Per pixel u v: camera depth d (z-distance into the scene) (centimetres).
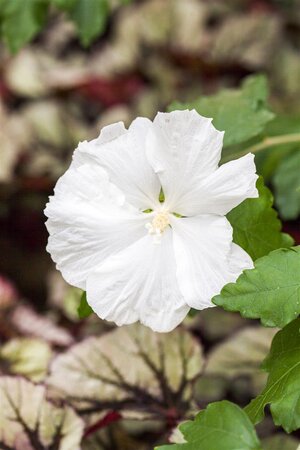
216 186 63
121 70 138
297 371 62
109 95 134
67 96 135
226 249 63
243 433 60
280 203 88
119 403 75
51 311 96
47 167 122
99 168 63
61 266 63
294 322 63
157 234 63
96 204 63
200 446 60
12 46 99
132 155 64
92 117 134
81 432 72
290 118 91
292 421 60
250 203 66
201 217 64
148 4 147
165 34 143
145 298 63
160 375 76
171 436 73
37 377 81
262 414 61
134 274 63
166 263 64
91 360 77
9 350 84
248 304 61
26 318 90
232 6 150
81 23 98
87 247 63
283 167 88
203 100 74
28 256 114
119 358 77
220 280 63
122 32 145
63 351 77
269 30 139
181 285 63
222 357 84
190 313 68
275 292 61
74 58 145
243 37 139
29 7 98
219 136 63
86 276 63
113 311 63
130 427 85
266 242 66
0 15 98
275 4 151
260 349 84
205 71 134
